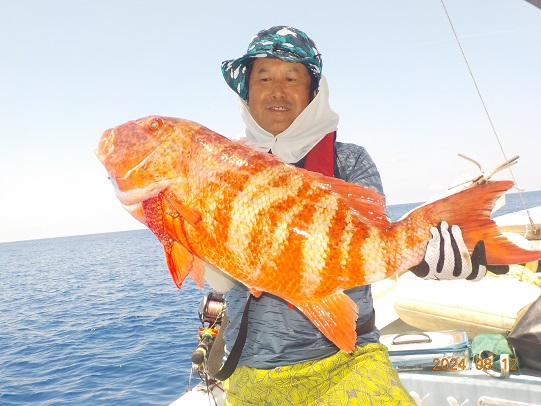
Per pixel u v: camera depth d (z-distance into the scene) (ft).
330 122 7.71
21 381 42.65
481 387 9.44
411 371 10.25
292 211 5.19
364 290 7.55
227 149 5.34
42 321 82.23
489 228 4.69
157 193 5.27
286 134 7.58
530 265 13.30
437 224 4.92
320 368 7.25
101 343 57.36
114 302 97.04
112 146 5.41
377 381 7.07
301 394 7.42
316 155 7.47
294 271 5.19
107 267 208.64
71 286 140.15
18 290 142.72
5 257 389.80
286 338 7.35
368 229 5.12
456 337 10.92
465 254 4.66
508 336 9.93
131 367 43.16
